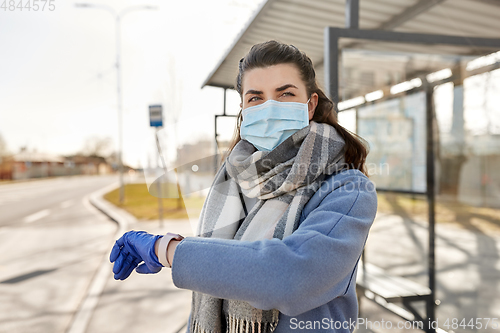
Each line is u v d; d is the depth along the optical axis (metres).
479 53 2.35
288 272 0.56
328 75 1.95
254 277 0.56
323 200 0.74
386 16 2.48
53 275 3.97
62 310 2.98
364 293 2.56
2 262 4.61
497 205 4.29
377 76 2.71
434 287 2.50
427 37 2.06
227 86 2.79
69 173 62.31
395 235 3.98
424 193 2.81
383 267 3.04
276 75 0.90
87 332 2.54
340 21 2.54
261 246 0.60
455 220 4.33
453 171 4.29
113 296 3.21
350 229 0.64
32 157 55.31
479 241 3.72
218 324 0.82
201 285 0.60
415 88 2.83
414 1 2.23
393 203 4.38
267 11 2.32
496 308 2.31
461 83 2.80
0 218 9.55
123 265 0.77
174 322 2.68
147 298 3.16
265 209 0.82
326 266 0.57
